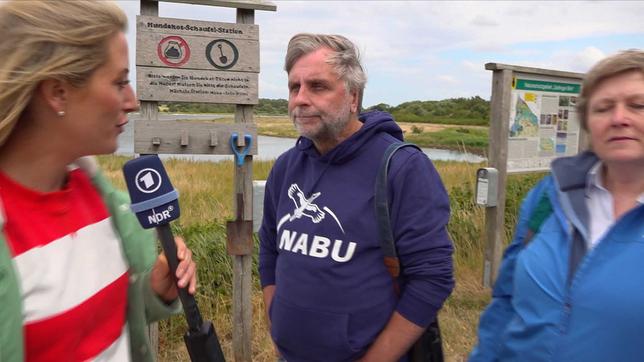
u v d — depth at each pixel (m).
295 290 2.20
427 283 2.05
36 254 1.28
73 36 1.23
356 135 2.15
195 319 1.53
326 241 2.14
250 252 3.84
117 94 1.35
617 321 1.55
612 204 1.71
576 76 5.77
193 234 5.27
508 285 2.04
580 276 1.66
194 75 3.50
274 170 2.54
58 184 1.41
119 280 1.51
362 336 2.11
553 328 1.69
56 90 1.26
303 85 2.15
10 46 1.22
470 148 14.86
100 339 1.44
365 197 2.11
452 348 4.28
